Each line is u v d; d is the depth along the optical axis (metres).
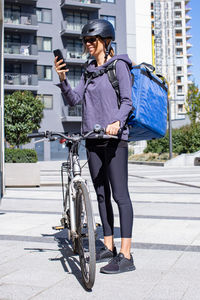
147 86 3.23
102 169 3.35
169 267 3.18
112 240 3.47
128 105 3.05
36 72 36.34
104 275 3.00
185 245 3.93
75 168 3.17
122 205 3.19
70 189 3.13
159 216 5.80
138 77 3.26
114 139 3.17
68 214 3.40
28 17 35.91
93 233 2.64
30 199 8.31
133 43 40.56
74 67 37.31
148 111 3.19
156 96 3.31
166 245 3.94
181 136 29.48
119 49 39.69
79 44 37.81
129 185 11.62
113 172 3.18
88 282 2.61
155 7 80.19
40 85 36.34
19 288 2.71
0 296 2.55
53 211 6.45
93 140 3.27
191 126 30.14
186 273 3.01
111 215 3.46
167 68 82.94
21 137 28.20
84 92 3.33
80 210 2.90
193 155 25.81
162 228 4.84
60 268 3.18
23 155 11.80
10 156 11.73
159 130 3.35
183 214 5.97
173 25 85.12
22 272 3.08
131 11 40.62
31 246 3.95
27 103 28.27
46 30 36.72
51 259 3.43
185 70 86.94
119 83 3.15
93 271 2.58
